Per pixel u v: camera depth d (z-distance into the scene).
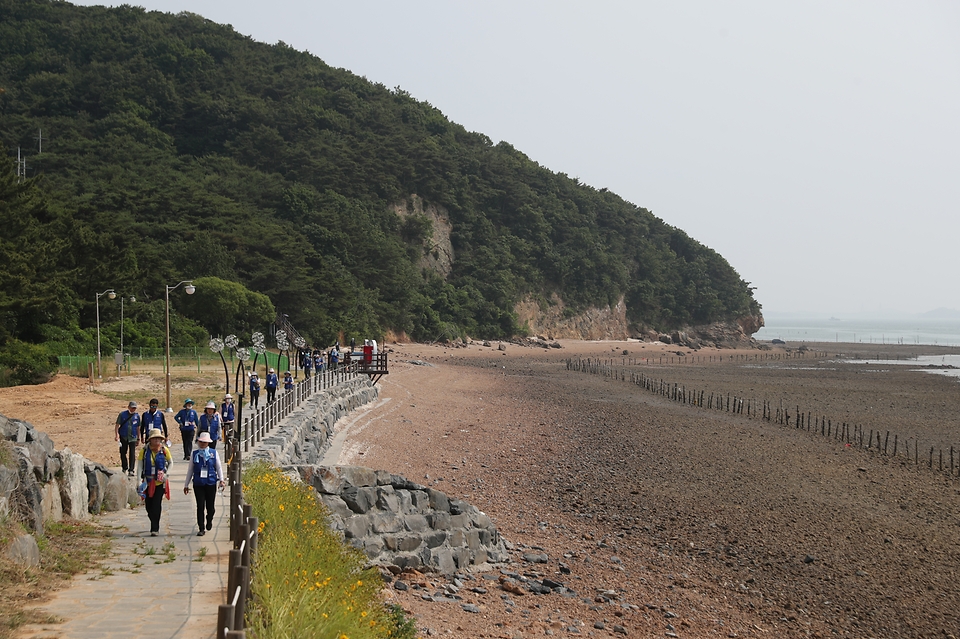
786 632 17.53
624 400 64.19
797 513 27.98
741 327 183.88
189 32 180.12
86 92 149.62
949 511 29.14
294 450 28.42
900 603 19.86
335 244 115.50
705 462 36.94
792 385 82.31
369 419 43.75
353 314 106.00
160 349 67.00
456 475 31.41
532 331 151.75
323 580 10.58
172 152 137.62
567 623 15.93
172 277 81.31
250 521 10.38
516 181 170.50
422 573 17.84
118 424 20.92
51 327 59.03
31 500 12.48
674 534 24.77
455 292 139.25
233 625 7.30
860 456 40.22
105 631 8.98
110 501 16.44
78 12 179.62
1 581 10.09
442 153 160.75
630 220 185.38
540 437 42.62
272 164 139.25
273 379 34.31
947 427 52.78
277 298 91.94
